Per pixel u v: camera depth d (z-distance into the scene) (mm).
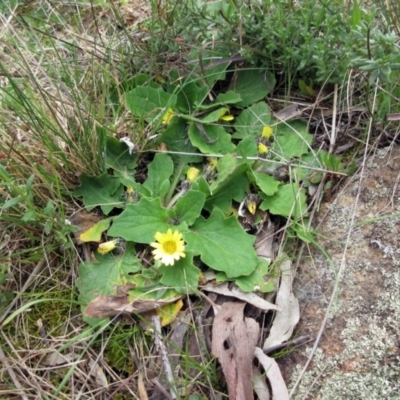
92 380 232
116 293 245
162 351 228
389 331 223
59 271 257
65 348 235
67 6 377
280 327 239
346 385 218
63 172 270
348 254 251
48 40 349
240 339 229
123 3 367
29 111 272
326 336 232
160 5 332
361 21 261
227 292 246
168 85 309
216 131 290
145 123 298
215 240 256
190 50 326
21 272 255
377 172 272
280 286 250
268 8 302
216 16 318
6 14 365
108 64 321
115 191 274
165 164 277
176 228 256
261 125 300
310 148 283
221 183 267
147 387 228
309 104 309
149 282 247
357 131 294
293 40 301
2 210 255
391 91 286
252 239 255
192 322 236
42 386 229
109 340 238
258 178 274
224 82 324
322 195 276
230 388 219
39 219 253
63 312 247
